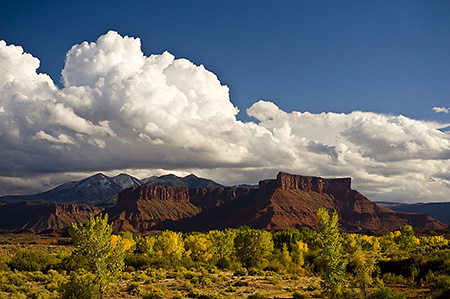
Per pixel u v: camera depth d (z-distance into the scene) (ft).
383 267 144.25
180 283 133.39
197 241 232.73
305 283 141.49
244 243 221.87
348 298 99.25
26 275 144.25
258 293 108.27
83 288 82.84
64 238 645.51
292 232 310.65
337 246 96.58
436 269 127.65
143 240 271.08
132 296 108.27
